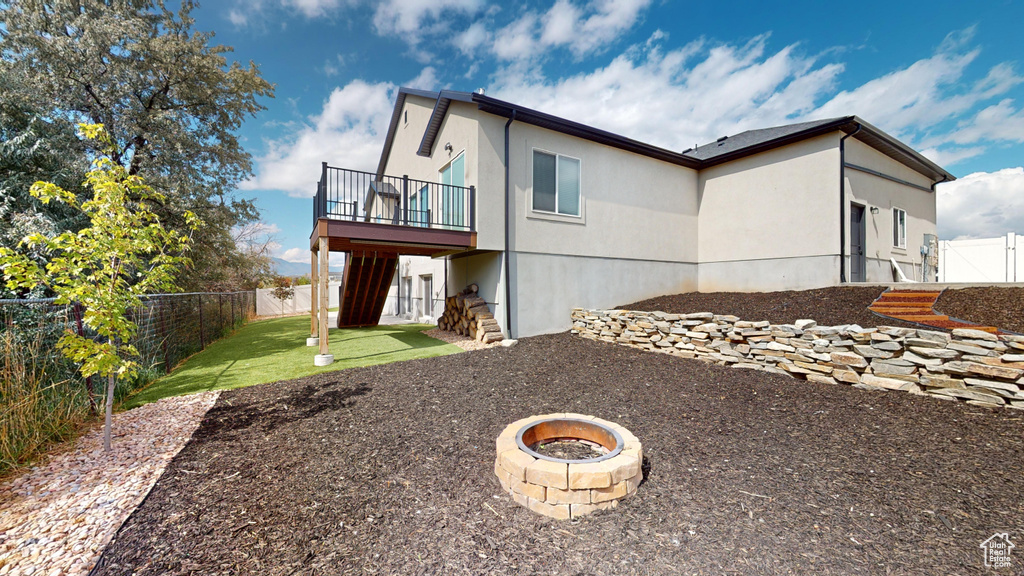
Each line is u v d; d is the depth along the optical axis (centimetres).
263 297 1972
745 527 206
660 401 419
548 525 213
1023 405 344
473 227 752
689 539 198
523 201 795
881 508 220
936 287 658
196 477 273
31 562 188
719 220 1042
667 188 1027
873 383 425
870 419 352
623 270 945
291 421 379
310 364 623
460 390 469
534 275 809
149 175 949
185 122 1113
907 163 1041
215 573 180
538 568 181
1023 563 173
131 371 337
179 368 619
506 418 380
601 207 909
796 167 882
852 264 872
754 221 962
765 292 927
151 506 237
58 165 782
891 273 979
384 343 823
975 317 519
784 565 177
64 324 410
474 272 897
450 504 235
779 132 1053
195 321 787
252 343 883
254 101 1231
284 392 472
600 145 909
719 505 227
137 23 969
